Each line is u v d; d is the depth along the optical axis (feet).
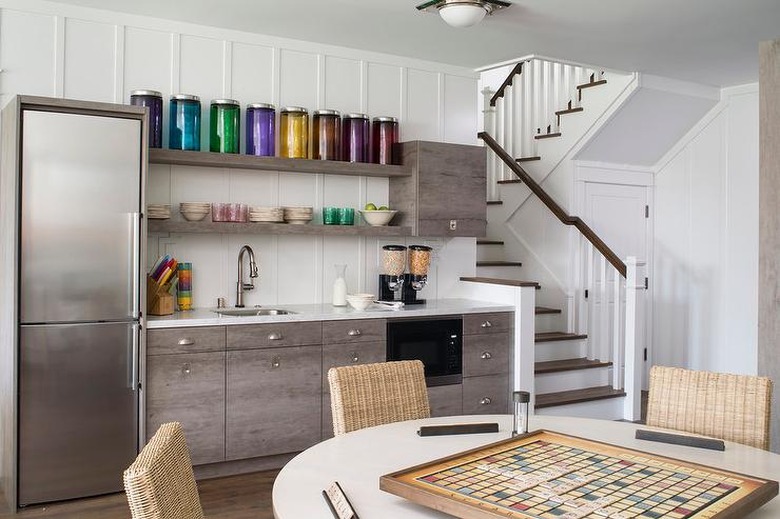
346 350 14.92
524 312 16.89
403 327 15.55
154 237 14.80
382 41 16.31
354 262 17.17
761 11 14.19
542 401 17.42
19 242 12.03
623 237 22.13
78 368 12.44
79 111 12.52
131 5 13.87
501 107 23.11
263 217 15.21
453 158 17.04
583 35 15.78
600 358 19.67
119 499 12.68
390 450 7.15
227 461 13.97
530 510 5.17
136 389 12.86
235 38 15.49
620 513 5.14
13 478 12.09
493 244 22.35
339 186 16.90
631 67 18.66
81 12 13.99
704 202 21.58
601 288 20.16
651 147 21.89
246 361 13.89
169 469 5.11
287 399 14.32
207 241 15.38
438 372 16.01
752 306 20.49
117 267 12.64
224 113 14.60
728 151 20.95
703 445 7.32
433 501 5.37
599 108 19.92
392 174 16.69
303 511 5.60
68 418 12.43
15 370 12.03
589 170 21.27
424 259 16.78
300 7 13.88
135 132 12.80
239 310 15.28
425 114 18.12
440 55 17.60
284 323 14.24
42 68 13.74
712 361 21.45
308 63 16.39
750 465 6.75
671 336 22.49
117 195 12.66
